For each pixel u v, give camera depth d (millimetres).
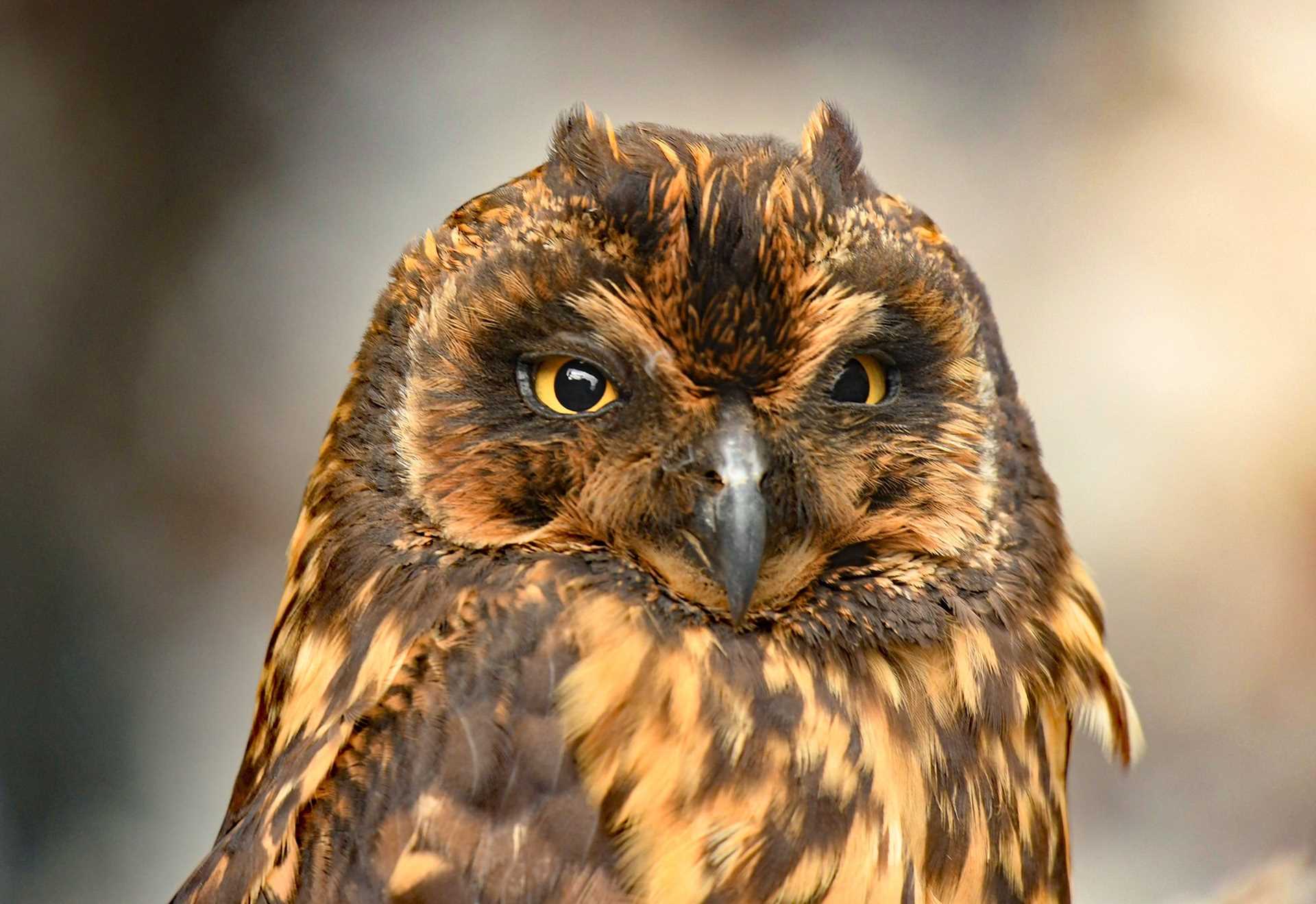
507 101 3334
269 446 3137
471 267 2203
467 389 2203
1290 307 3010
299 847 2182
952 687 2201
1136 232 3096
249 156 3293
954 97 3252
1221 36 3207
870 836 2188
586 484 2199
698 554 2195
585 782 2182
